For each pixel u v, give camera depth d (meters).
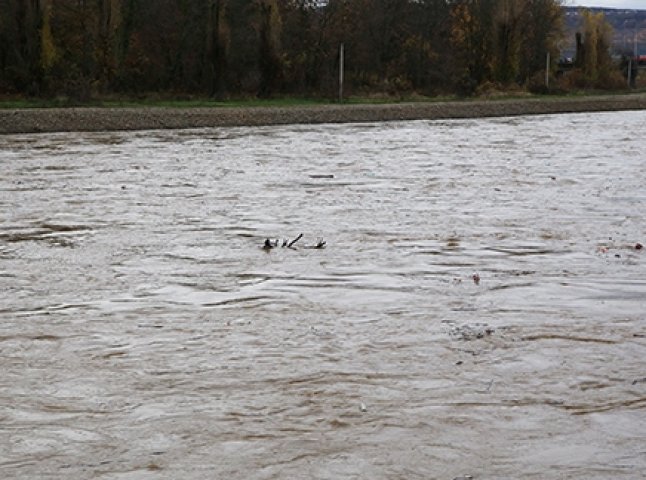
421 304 9.39
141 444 5.80
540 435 5.95
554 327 8.49
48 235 13.43
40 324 8.59
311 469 5.45
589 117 50.53
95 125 35.28
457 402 6.53
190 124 37.88
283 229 13.95
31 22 43.41
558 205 16.61
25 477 5.33
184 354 7.66
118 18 47.56
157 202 16.78
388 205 16.53
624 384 6.92
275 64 51.56
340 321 8.71
